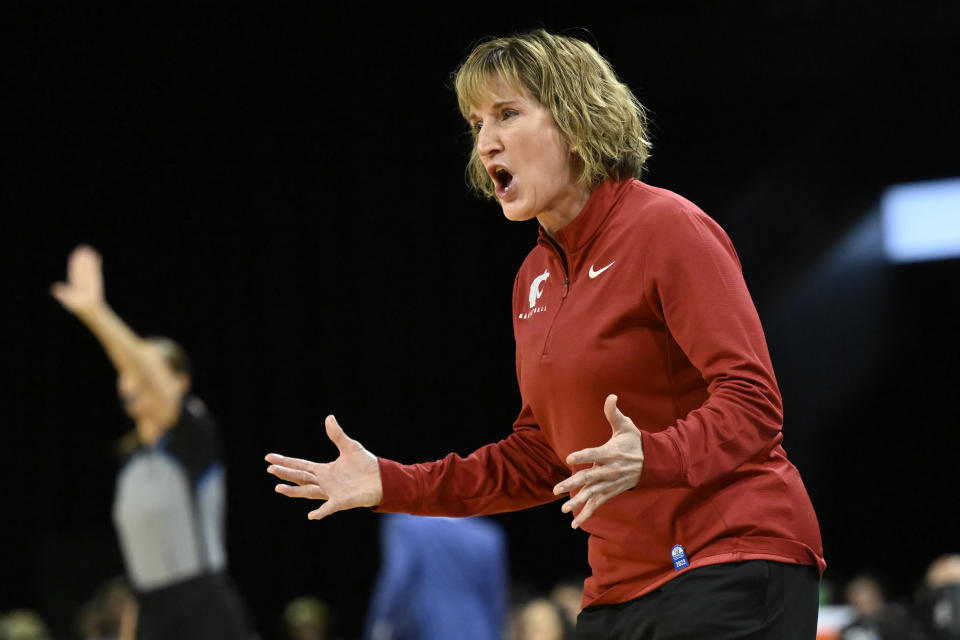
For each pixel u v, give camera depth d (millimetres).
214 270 39781
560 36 7031
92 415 40312
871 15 36375
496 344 39469
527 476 7402
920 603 17000
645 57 37562
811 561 6246
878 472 41938
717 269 6250
